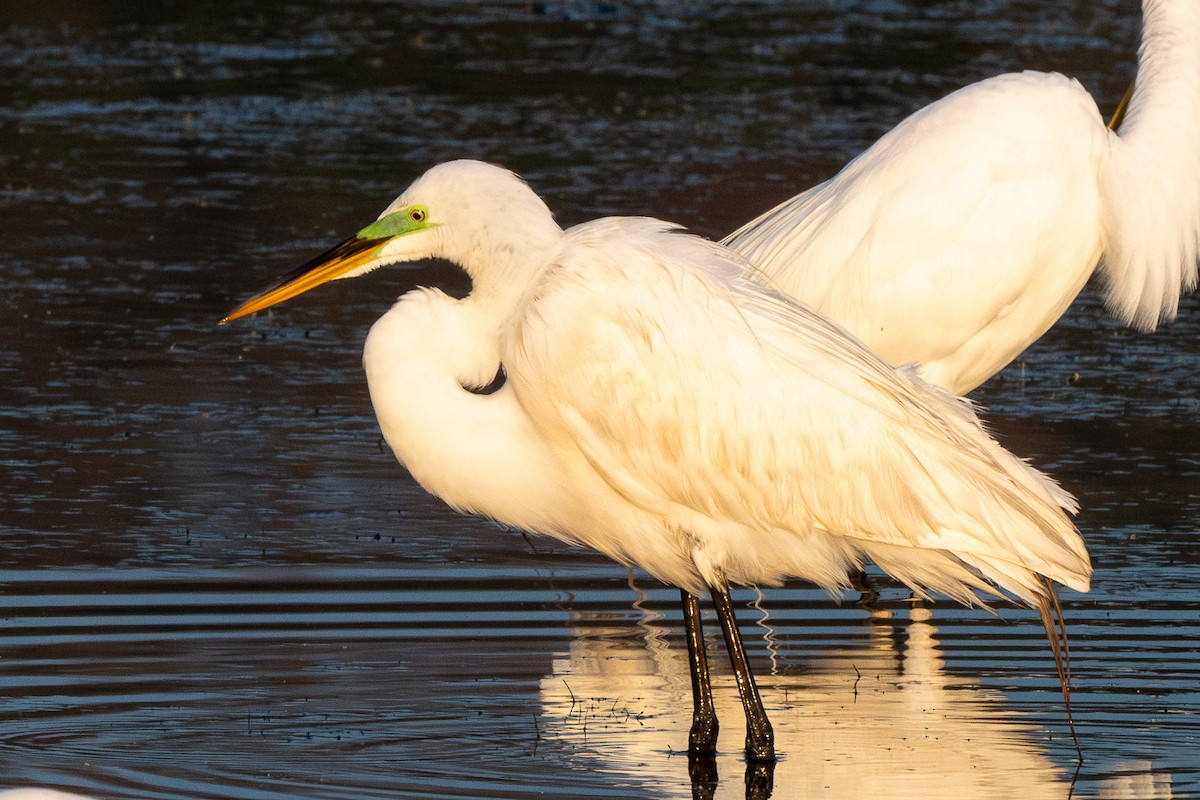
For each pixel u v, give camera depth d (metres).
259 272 20.33
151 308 19.14
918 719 10.24
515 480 9.74
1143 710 10.35
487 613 11.81
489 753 9.70
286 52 33.00
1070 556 9.33
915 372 10.21
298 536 13.19
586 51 33.44
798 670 11.06
